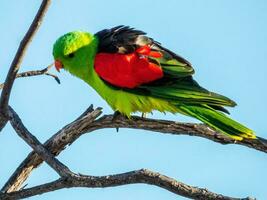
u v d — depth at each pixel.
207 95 11.00
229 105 10.79
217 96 10.93
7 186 9.88
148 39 12.38
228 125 10.34
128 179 8.66
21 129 9.80
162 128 10.15
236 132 10.01
